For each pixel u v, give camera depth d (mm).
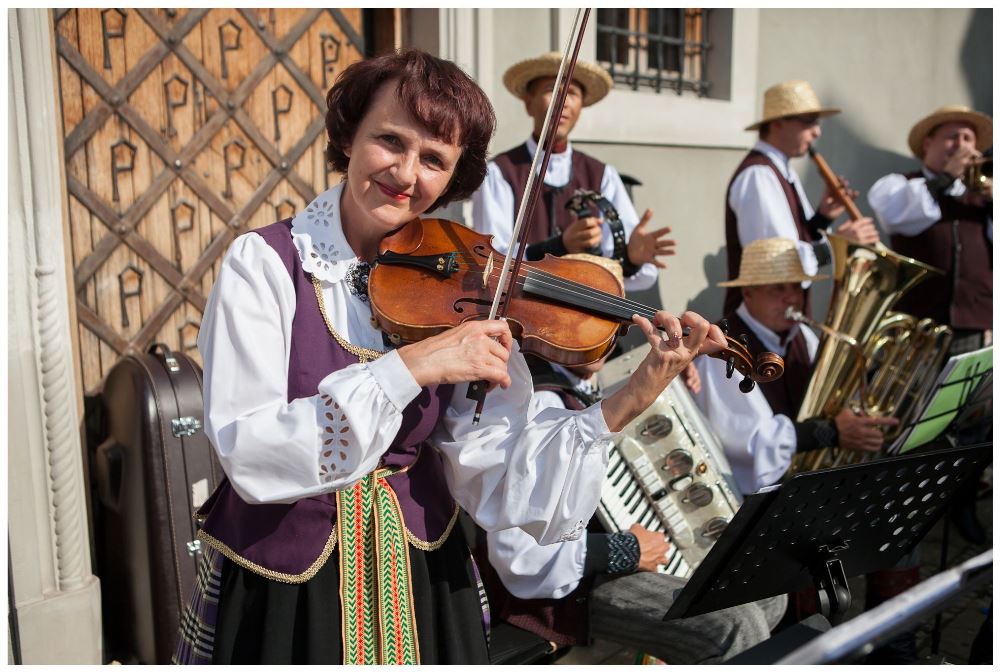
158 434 2443
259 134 3150
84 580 2557
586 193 2867
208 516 1540
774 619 2377
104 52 2771
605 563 2178
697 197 4391
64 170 2639
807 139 3834
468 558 1644
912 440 2723
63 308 2492
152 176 2910
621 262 2902
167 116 2926
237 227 3127
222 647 1440
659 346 1491
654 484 2451
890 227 4508
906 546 1844
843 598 1645
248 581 1454
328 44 3295
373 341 1497
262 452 1302
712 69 4445
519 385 1576
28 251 2391
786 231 3713
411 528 1509
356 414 1299
